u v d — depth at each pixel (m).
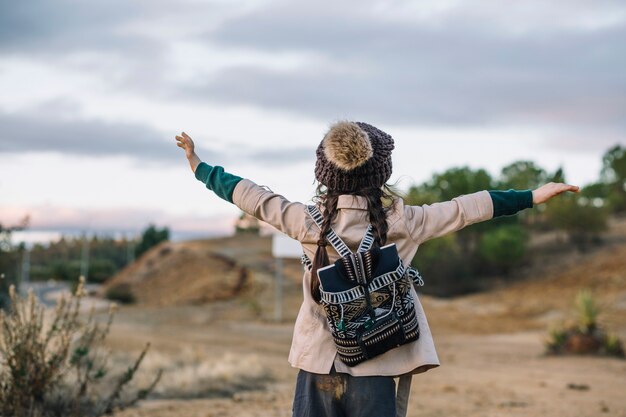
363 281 2.96
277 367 14.40
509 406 9.30
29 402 6.93
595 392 11.16
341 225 3.12
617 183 76.00
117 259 95.44
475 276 50.22
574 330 19.88
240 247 50.34
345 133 3.13
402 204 3.18
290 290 40.47
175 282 43.94
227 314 34.38
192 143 3.35
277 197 3.23
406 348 3.10
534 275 47.75
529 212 66.94
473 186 50.44
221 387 10.83
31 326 7.12
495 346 22.81
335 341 3.02
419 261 49.34
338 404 3.06
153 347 17.77
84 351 7.39
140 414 8.07
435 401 9.80
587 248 53.03
